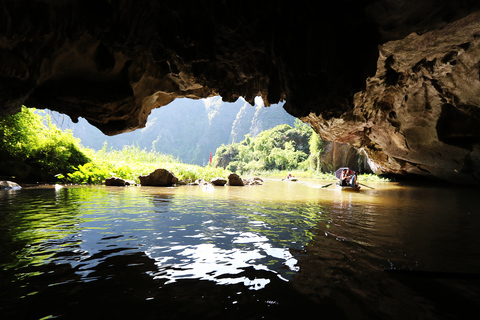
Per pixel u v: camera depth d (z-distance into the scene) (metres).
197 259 2.20
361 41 3.17
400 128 9.00
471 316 1.44
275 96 4.07
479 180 9.81
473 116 6.97
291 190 9.24
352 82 3.29
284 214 4.25
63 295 1.60
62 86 4.96
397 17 2.85
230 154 58.12
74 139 10.89
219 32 3.55
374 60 3.25
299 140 42.62
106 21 3.80
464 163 9.01
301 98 3.47
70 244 2.53
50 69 4.55
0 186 7.03
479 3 2.60
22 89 4.30
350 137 11.18
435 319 1.41
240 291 1.68
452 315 1.45
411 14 2.81
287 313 1.45
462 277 1.91
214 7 3.23
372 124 9.63
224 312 1.45
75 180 9.31
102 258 2.19
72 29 3.81
